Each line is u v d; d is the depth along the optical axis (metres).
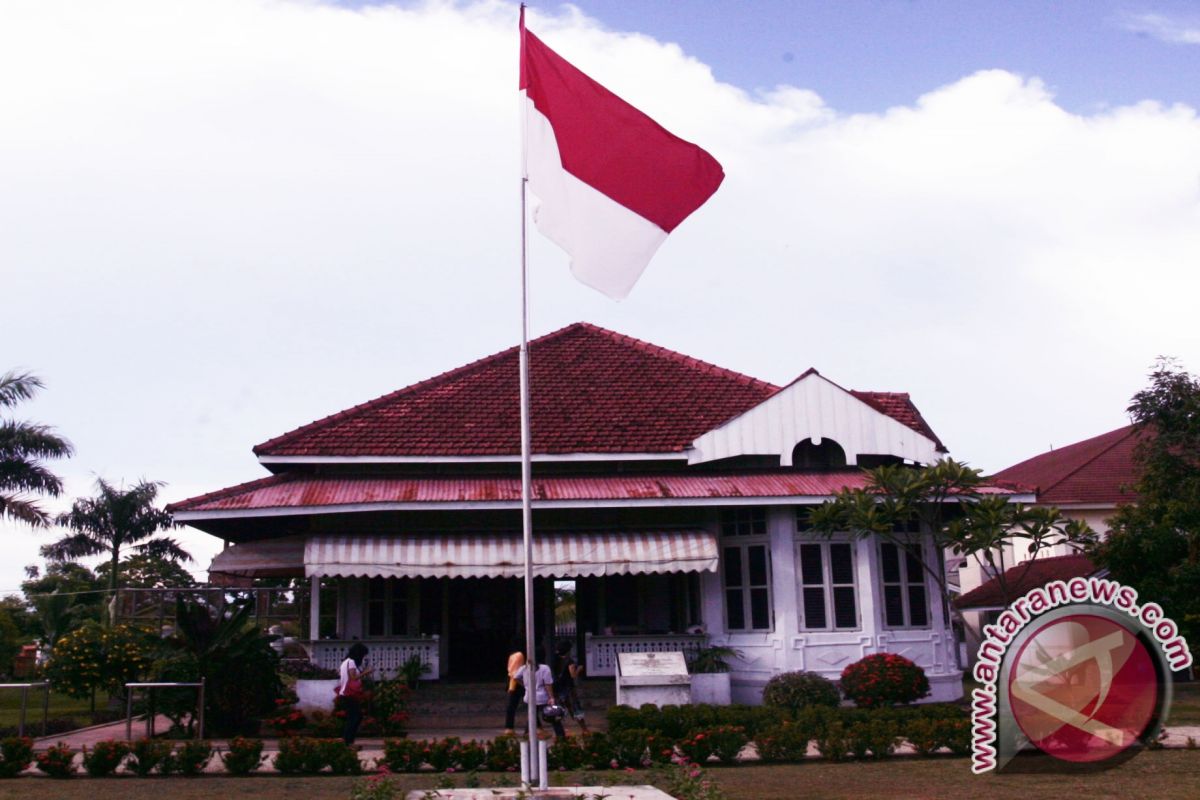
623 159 13.65
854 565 24.42
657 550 23.98
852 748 16.70
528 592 12.45
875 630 24.09
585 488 24.48
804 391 25.48
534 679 12.25
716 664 23.67
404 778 15.34
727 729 16.59
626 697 21.70
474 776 13.32
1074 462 42.03
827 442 25.86
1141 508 30.00
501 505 23.48
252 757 16.20
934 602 24.97
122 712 26.75
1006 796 13.06
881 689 21.95
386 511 23.88
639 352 30.53
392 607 25.39
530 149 13.65
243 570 27.66
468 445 25.70
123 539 52.72
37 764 16.36
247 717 21.47
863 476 25.17
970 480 21.56
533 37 13.94
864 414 25.38
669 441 26.12
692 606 25.73
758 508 24.95
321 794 14.09
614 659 24.48
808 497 23.95
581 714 20.50
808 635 24.02
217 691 21.08
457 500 23.44
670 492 24.09
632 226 13.55
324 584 27.11
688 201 13.68
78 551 52.09
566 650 20.78
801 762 16.61
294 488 24.30
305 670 23.25
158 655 21.72
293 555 25.41
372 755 18.23
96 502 51.97
